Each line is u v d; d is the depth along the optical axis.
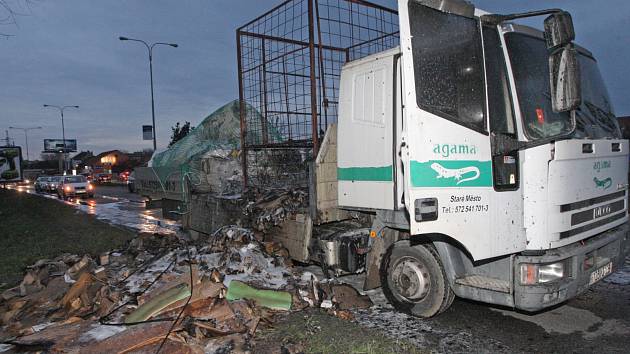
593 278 4.27
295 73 6.71
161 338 3.69
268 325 4.36
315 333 4.18
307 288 5.15
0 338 4.25
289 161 7.13
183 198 9.05
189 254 5.97
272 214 6.04
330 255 5.27
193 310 4.26
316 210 5.41
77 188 26.56
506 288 3.97
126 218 14.90
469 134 3.76
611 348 3.94
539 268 3.83
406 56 3.54
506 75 3.99
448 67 3.71
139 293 4.83
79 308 4.71
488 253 3.77
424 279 4.55
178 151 10.51
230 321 4.16
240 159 8.70
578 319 4.61
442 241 4.28
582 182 4.07
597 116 4.70
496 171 3.86
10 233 10.61
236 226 6.47
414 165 3.54
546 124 4.04
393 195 4.64
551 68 3.53
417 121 3.55
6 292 5.42
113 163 81.94
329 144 5.49
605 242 4.41
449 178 3.65
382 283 4.95
